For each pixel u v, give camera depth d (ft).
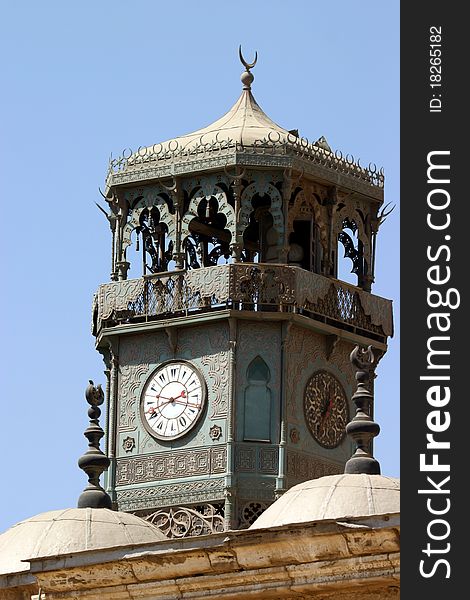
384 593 194.90
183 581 202.90
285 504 229.04
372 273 294.25
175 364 286.25
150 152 290.56
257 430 281.74
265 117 294.25
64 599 209.15
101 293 291.17
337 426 287.28
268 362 282.77
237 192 284.41
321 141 293.23
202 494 281.74
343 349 289.12
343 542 194.70
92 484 259.39
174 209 287.89
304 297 283.59
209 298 283.38
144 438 286.66
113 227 293.64
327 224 289.53
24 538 247.50
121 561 205.46
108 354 291.79
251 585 199.62
